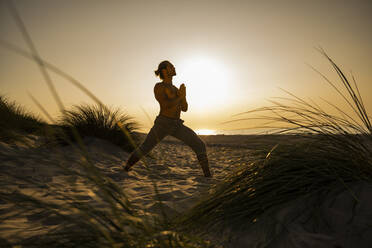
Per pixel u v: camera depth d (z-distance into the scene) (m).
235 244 1.32
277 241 1.26
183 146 10.57
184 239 1.23
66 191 2.21
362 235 1.12
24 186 2.32
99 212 1.22
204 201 1.65
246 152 1.97
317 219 1.33
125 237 1.11
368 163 1.51
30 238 1.30
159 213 1.78
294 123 1.72
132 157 3.65
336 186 1.49
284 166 1.63
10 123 4.28
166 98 3.61
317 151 1.70
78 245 1.12
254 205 1.51
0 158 3.05
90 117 5.75
